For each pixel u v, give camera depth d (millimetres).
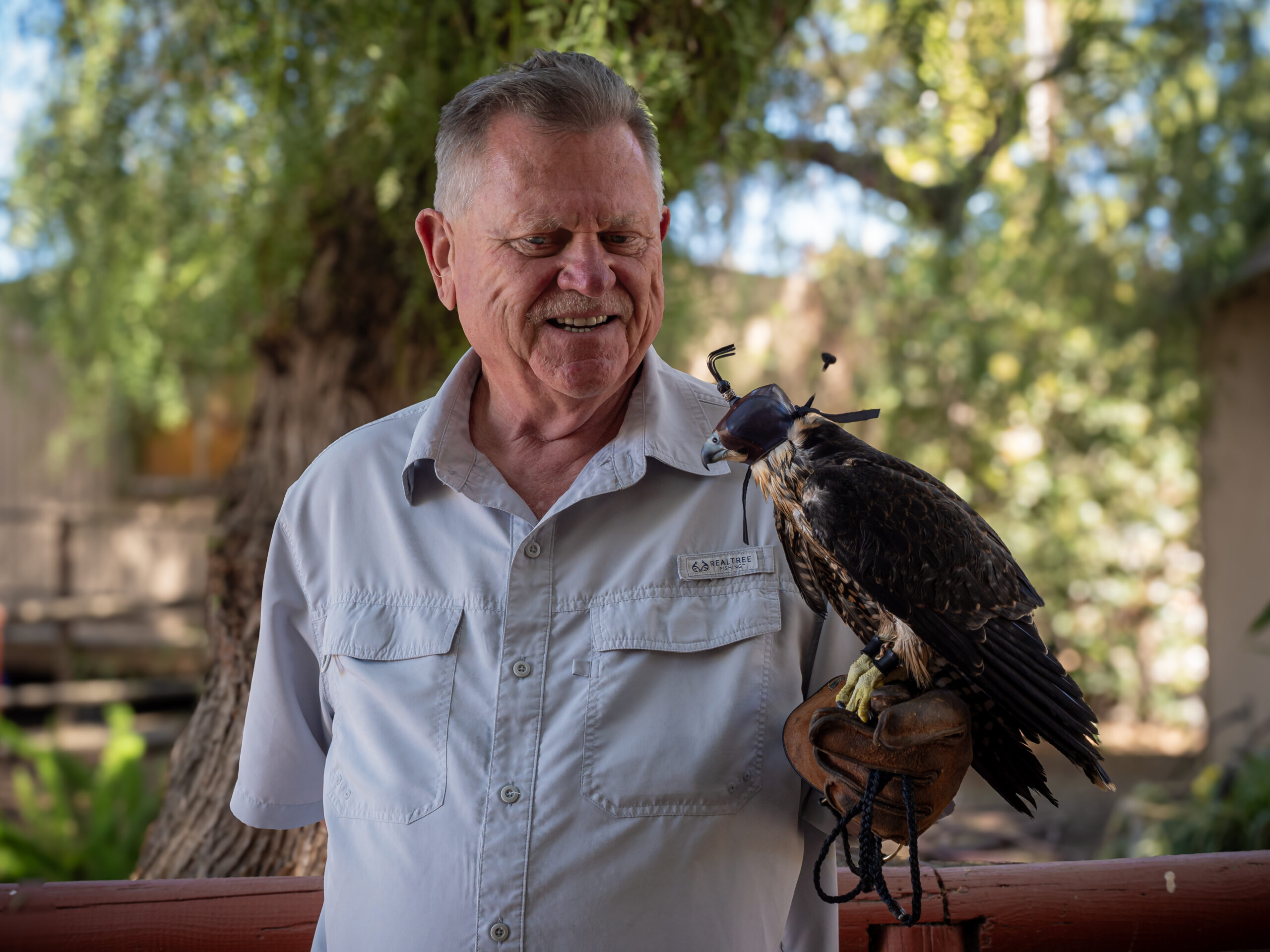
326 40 2686
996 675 1145
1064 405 7691
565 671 1310
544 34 2307
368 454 1474
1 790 6559
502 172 1293
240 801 1564
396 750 1332
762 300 5832
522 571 1345
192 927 1575
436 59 2533
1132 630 9078
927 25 3059
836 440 1228
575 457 1441
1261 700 5949
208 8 2926
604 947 1233
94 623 10109
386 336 3068
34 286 4926
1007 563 1195
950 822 5094
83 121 3604
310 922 1589
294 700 1536
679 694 1297
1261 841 4070
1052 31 4945
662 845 1251
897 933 1610
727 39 2463
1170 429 7371
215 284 4090
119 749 4777
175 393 6832
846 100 3398
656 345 3438
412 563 1399
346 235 3066
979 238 5727
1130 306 6227
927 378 6637
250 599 2613
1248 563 6125
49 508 10234
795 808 1331
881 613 1209
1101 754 1150
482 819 1270
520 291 1303
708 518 1370
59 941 1550
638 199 1318
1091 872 1641
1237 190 5559
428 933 1260
